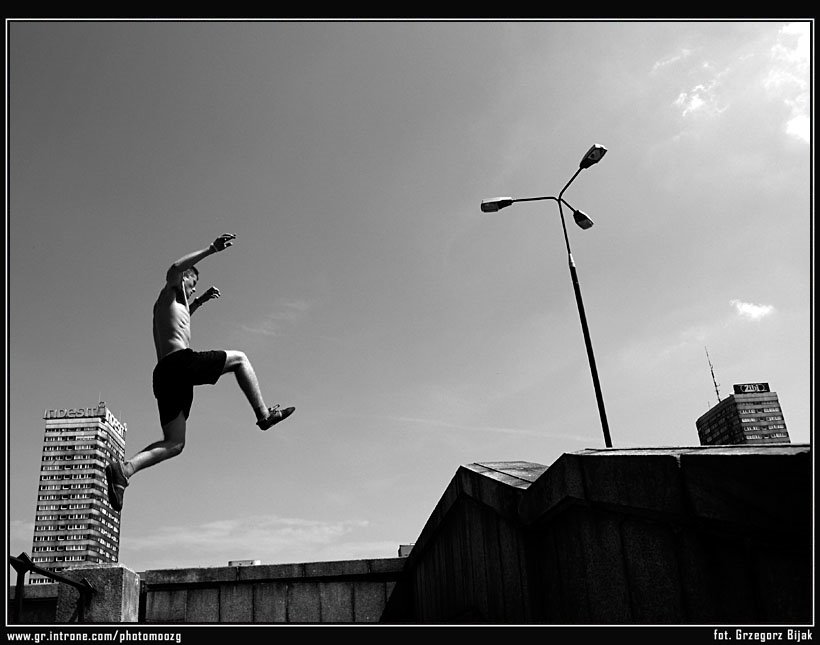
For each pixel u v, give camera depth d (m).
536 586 5.71
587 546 4.79
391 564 12.00
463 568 8.20
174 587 11.56
